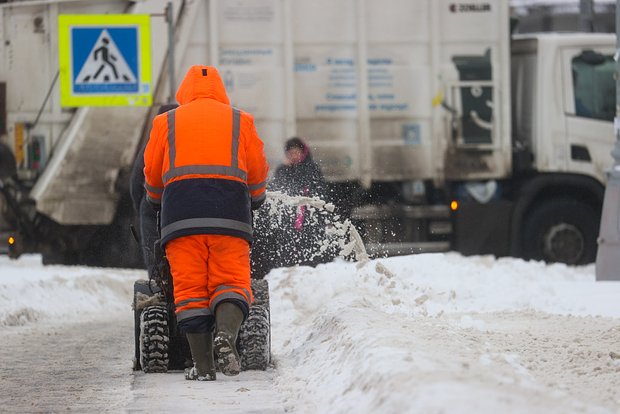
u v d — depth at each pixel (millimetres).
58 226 49281
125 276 49375
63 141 48906
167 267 20875
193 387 19781
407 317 23953
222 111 20109
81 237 49500
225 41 49594
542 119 52875
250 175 20406
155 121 20203
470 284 33656
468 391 12555
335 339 21328
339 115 50594
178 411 17422
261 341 21656
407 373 14328
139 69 49000
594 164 53344
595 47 53281
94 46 48906
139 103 49031
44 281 41250
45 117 48938
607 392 16547
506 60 51906
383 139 51062
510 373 15766
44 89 48844
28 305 37656
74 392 19797
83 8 48906
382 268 28422
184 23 49312
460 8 51531
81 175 49031
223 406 17766
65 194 49000
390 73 51062
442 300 30828
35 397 19281
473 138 51906
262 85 49844
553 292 32562
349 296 28203
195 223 19312
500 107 52000
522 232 53656
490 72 51812
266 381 20453
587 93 53250
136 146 49094
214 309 19172
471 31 51688
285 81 49969
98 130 49000
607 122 53344
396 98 51156
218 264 19453
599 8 98750
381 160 51031
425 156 51438
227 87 49688
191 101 20391
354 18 50688
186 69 49469
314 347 22484
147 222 25422
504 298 31109
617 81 37500
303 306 31953
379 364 15734
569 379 17688
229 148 19766
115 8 49000
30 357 25531
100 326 34281
